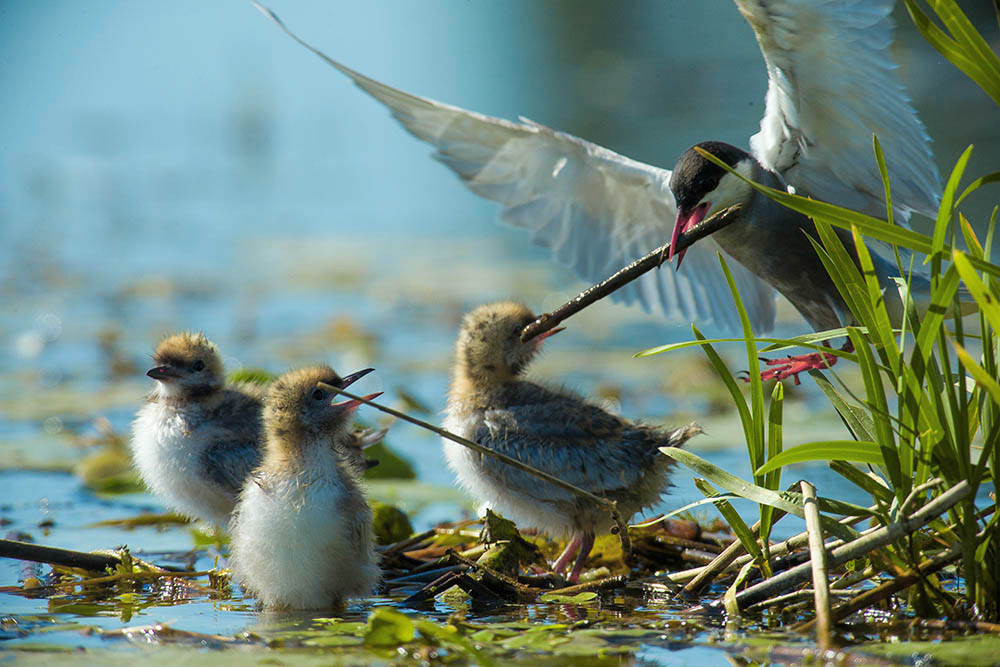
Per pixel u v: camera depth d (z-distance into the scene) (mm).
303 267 24422
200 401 10250
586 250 12148
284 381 8508
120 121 37438
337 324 19469
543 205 11977
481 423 9719
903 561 7562
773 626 7504
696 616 7863
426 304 21281
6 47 38312
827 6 8914
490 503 9969
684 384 16266
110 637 7484
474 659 6965
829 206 7613
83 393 16047
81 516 11164
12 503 11586
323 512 8211
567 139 11180
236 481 9906
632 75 38812
